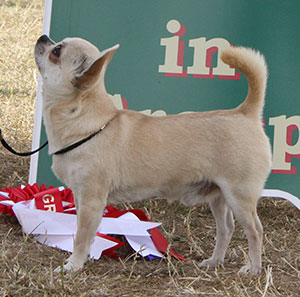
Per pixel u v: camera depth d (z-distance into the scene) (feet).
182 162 11.40
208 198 11.85
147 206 15.97
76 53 10.95
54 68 11.08
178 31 15.96
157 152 11.33
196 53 15.96
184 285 10.57
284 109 15.79
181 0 16.01
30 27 28.19
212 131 11.43
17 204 13.41
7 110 20.65
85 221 11.05
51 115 11.21
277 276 11.41
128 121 11.50
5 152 18.61
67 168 11.14
